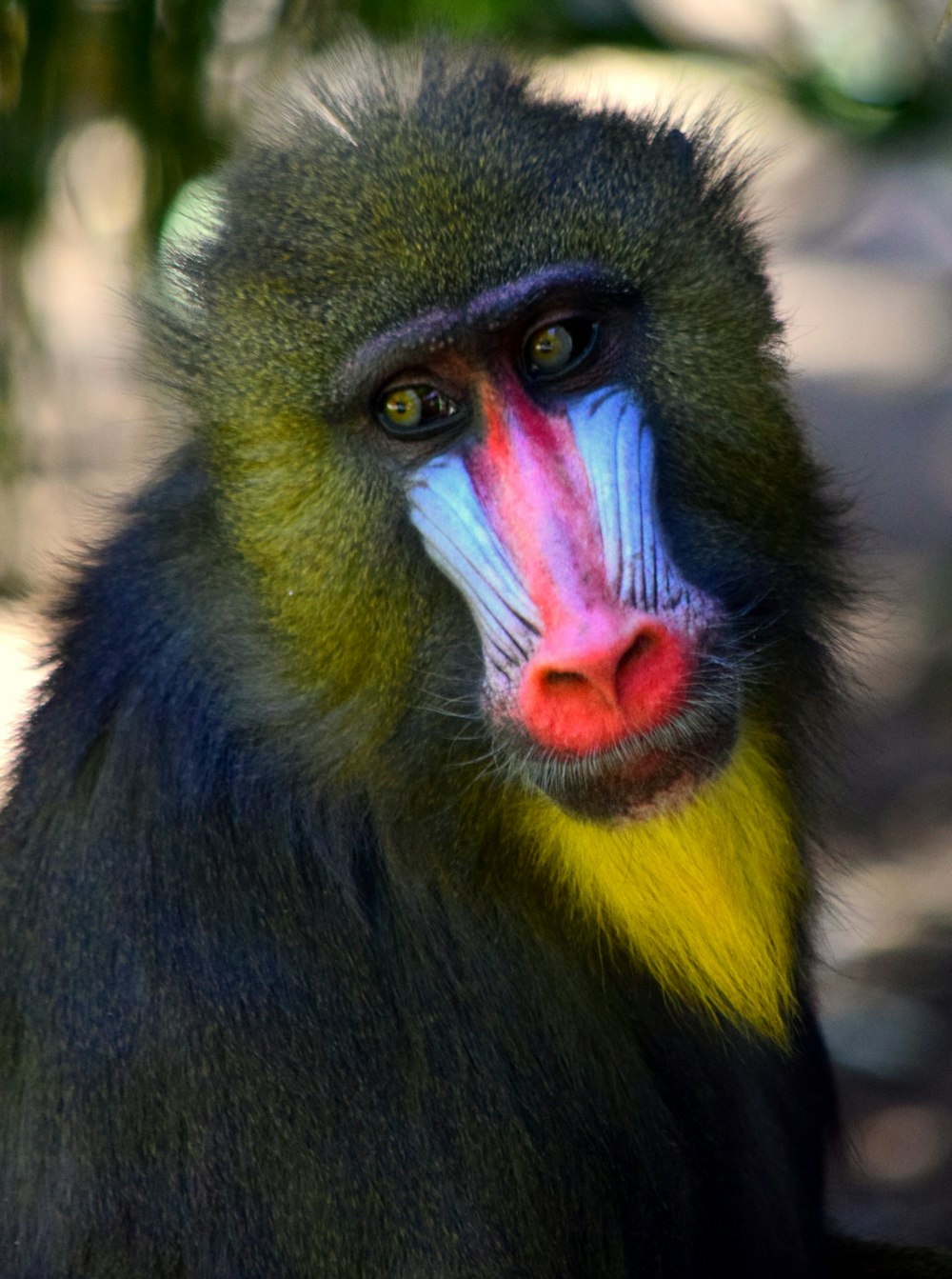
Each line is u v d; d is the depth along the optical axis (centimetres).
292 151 1189
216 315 1170
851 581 1291
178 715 1195
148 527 1244
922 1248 1480
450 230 1131
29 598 2219
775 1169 1313
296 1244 1157
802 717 1231
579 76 2014
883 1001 2323
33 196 1959
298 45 1875
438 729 1158
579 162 1158
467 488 1130
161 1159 1159
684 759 1112
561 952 1209
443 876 1183
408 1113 1174
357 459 1150
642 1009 1252
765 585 1181
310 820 1185
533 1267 1179
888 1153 2050
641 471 1134
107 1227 1166
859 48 2072
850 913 2469
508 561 1110
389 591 1155
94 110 1938
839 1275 1473
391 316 1131
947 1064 2205
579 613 1082
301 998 1170
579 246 1143
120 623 1238
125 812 1195
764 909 1177
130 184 1983
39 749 1255
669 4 2231
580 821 1130
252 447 1161
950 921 2483
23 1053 1206
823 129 2155
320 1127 1162
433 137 1155
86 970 1180
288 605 1166
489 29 1809
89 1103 1170
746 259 1202
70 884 1198
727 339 1179
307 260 1143
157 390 1247
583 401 1147
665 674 1094
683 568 1158
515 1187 1181
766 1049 1336
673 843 1125
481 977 1194
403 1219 1162
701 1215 1255
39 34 1875
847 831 2762
